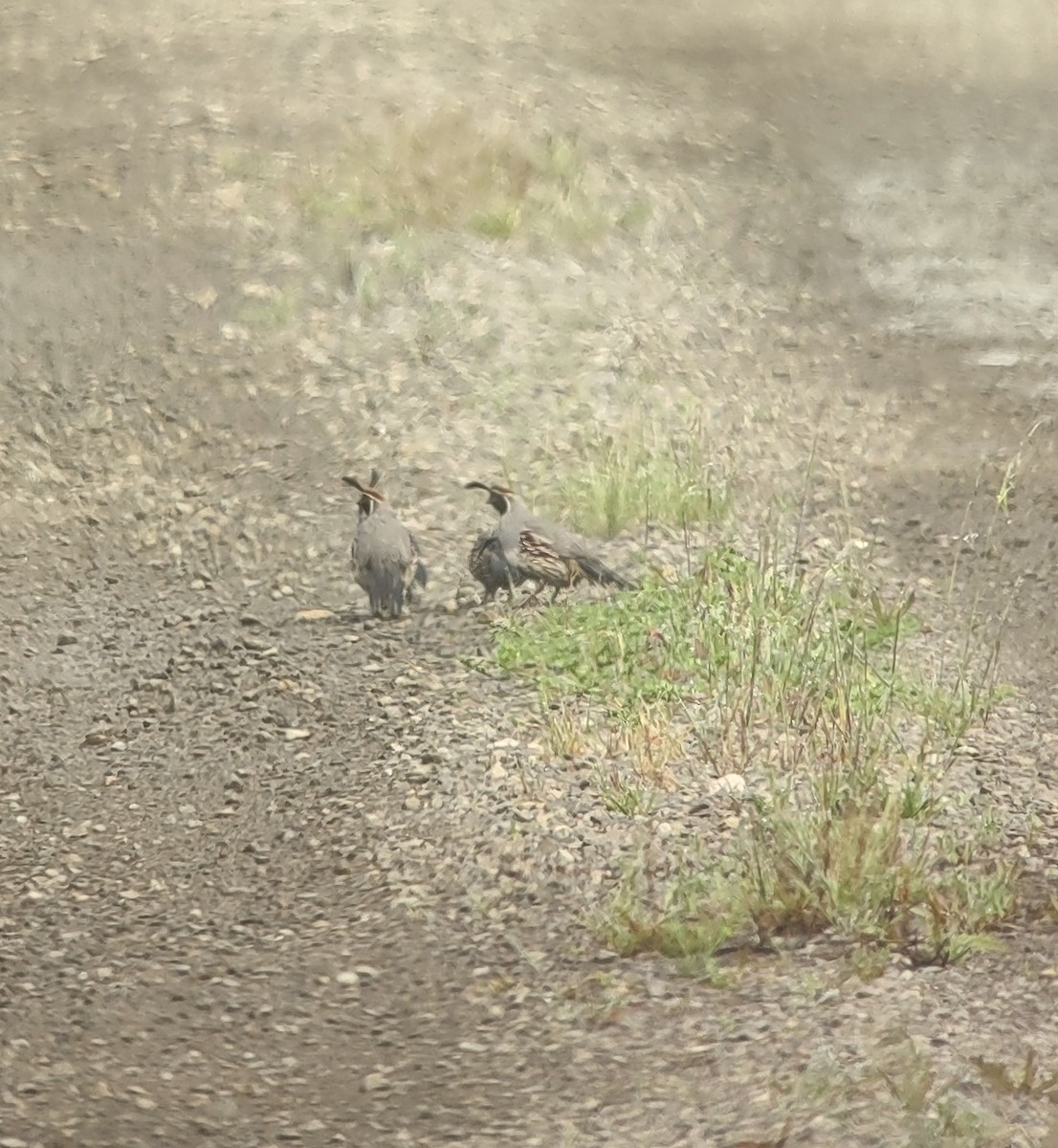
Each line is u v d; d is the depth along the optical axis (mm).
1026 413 26188
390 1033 12109
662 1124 10641
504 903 13805
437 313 27688
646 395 25609
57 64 39812
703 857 14102
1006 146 42875
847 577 19922
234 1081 11508
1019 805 14945
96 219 30688
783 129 42500
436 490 22250
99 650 18734
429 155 34406
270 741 16672
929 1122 10156
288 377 25641
